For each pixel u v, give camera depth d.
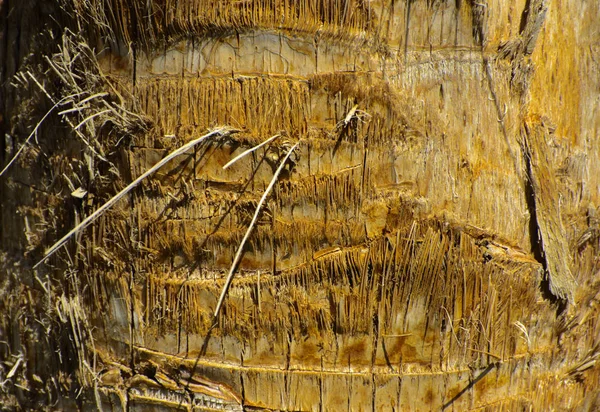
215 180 1.13
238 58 1.13
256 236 1.13
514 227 1.15
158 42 1.14
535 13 1.14
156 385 1.15
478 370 1.15
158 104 1.14
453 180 1.14
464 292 1.14
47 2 1.17
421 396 1.14
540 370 1.17
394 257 1.13
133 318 1.16
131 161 1.15
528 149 1.16
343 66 1.13
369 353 1.14
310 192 1.13
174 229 1.14
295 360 1.14
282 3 1.12
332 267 1.13
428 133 1.13
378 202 1.13
